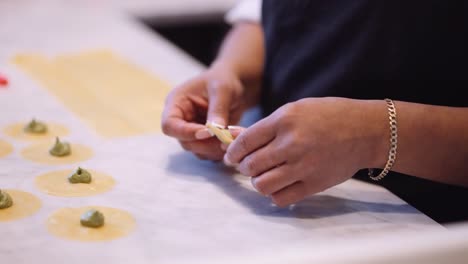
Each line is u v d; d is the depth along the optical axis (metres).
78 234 0.72
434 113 0.77
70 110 1.02
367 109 0.76
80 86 1.12
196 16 1.72
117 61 1.25
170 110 0.89
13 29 1.45
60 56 1.26
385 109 0.76
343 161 0.76
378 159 0.77
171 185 0.83
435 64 0.86
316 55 0.95
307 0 0.96
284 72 1.00
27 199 0.77
